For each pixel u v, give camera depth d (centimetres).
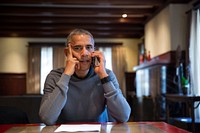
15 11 562
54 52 822
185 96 327
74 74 154
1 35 803
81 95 154
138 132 107
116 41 845
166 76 464
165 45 509
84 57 148
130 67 845
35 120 284
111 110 146
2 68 806
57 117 140
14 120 159
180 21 479
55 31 757
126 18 653
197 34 418
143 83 593
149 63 520
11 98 286
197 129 328
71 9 569
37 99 289
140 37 830
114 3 500
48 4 511
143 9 577
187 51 434
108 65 837
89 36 150
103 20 647
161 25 536
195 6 431
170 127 120
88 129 114
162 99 450
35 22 679
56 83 146
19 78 809
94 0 496
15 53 815
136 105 605
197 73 413
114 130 112
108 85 145
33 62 811
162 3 505
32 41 824
